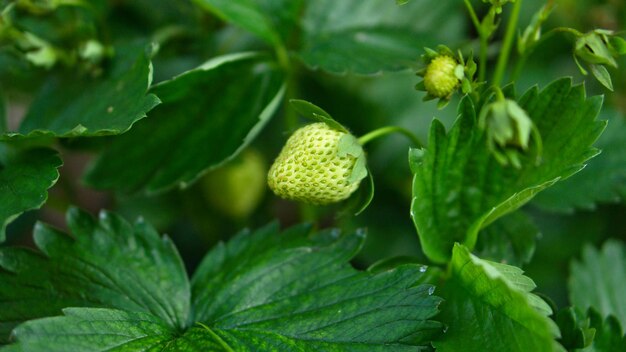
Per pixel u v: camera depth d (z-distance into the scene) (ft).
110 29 1.26
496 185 1.06
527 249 1.09
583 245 1.23
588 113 1.03
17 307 1.02
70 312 0.97
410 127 1.28
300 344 0.99
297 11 1.20
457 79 1.01
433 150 1.03
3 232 0.98
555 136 1.04
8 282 1.02
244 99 1.14
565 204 1.15
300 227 1.08
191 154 1.13
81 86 1.13
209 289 1.05
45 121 1.13
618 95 1.29
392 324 0.99
